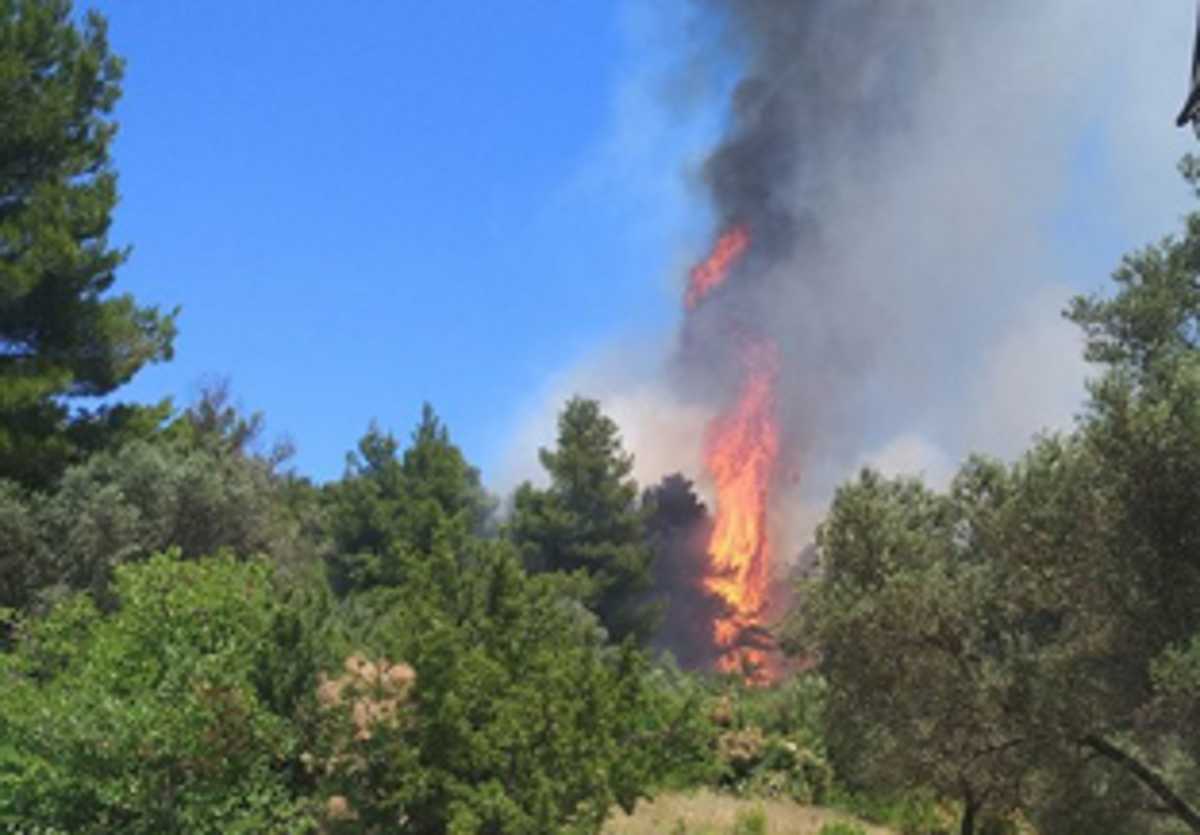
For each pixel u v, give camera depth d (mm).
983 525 11906
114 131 30609
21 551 22828
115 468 25062
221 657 11891
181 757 11391
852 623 11977
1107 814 11906
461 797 12250
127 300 29547
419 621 13195
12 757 11039
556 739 12586
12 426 26297
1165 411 10672
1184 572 10789
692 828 17688
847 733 12766
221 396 46812
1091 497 11008
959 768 12156
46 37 29344
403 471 47688
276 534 27078
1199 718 10055
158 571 13352
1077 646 11273
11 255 27328
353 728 12172
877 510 12406
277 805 11969
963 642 11891
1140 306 14703
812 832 19250
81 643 13852
